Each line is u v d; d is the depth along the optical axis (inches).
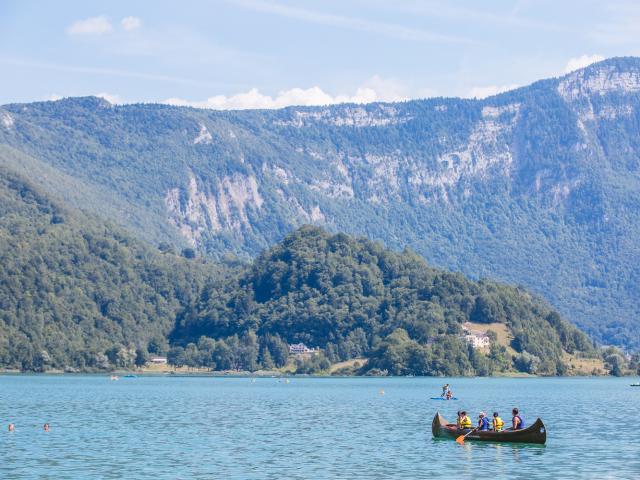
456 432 6535.4
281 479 4960.6
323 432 7165.4
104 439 6614.2
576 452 5940.0
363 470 5241.1
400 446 6250.0
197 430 7283.5
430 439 6658.5
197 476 5039.4
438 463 5487.2
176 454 5841.5
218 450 6038.4
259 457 5728.3
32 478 4963.1
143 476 5032.0
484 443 6373.0
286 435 6939.0
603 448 6127.0
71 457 5689.0
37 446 6190.9
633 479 4943.4
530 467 5334.6
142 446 6220.5
